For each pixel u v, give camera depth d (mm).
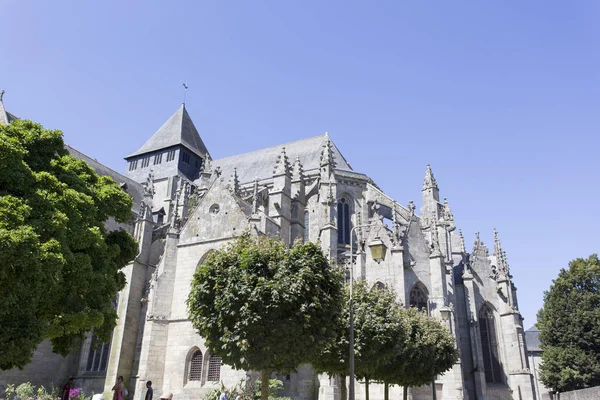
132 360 42844
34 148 26500
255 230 38281
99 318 24250
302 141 71250
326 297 23547
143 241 47562
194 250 40656
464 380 48719
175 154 77938
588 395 45125
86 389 42656
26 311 20141
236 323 22453
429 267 46250
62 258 20844
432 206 57844
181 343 37562
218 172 43469
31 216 21531
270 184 61969
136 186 68875
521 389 49406
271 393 34438
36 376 41531
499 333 52688
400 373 33156
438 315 43656
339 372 29516
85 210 24938
